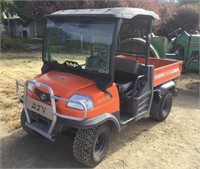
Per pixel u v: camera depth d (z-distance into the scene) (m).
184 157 4.29
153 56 7.50
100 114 3.69
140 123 5.44
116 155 4.21
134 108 4.43
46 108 3.71
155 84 4.99
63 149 4.27
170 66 5.48
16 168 3.76
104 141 4.01
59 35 4.24
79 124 3.47
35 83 3.79
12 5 19.78
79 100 3.57
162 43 7.82
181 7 17.81
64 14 4.09
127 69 4.72
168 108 5.70
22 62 10.97
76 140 3.69
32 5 16.55
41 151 4.19
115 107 3.97
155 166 4.00
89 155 3.68
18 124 4.99
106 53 3.75
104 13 3.73
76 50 4.07
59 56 4.29
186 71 9.14
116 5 14.39
